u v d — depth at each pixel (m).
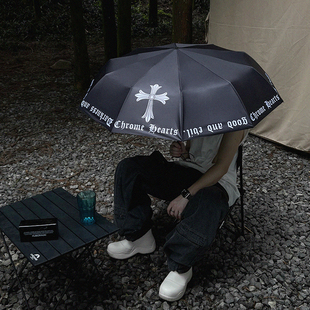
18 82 6.55
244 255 2.35
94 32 11.10
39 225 1.73
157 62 1.71
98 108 1.63
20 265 2.25
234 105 1.51
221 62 1.72
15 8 11.69
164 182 2.15
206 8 14.48
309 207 2.88
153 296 2.03
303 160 3.72
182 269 1.97
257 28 3.90
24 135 4.35
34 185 3.24
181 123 1.44
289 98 3.80
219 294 2.04
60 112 5.12
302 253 2.35
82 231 1.83
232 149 1.91
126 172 2.12
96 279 2.13
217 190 1.97
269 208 2.87
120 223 2.17
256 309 1.94
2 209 2.02
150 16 11.98
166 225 2.63
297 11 3.52
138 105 1.52
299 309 1.94
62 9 12.27
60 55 8.80
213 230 1.89
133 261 2.29
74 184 3.25
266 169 3.53
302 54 3.59
